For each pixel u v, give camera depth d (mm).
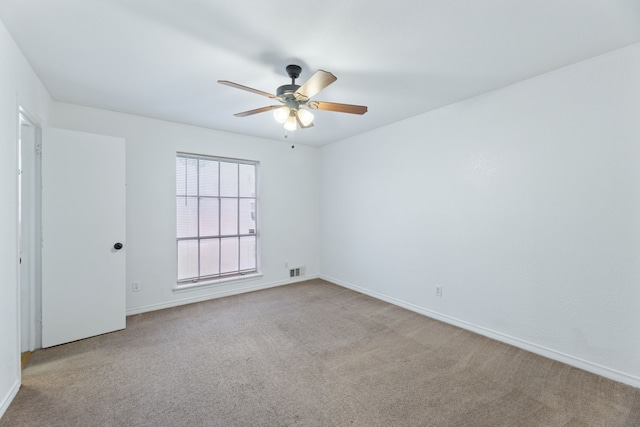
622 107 2051
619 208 2080
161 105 3119
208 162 4066
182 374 2201
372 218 4121
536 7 1610
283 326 3109
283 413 1795
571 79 2271
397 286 3771
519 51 2076
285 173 4762
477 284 2928
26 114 2246
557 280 2387
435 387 2057
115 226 2951
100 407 1830
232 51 2074
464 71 2369
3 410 1748
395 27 1789
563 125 2320
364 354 2521
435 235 3303
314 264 5152
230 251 4297
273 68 2316
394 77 2463
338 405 1869
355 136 4371
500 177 2717
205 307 3691
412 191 3551
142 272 3510
